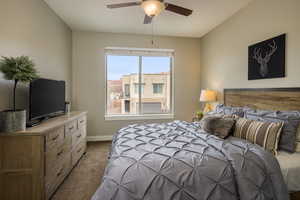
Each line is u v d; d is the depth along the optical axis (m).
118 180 1.22
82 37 3.85
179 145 1.66
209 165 1.31
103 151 3.33
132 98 4.31
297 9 1.92
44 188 1.70
